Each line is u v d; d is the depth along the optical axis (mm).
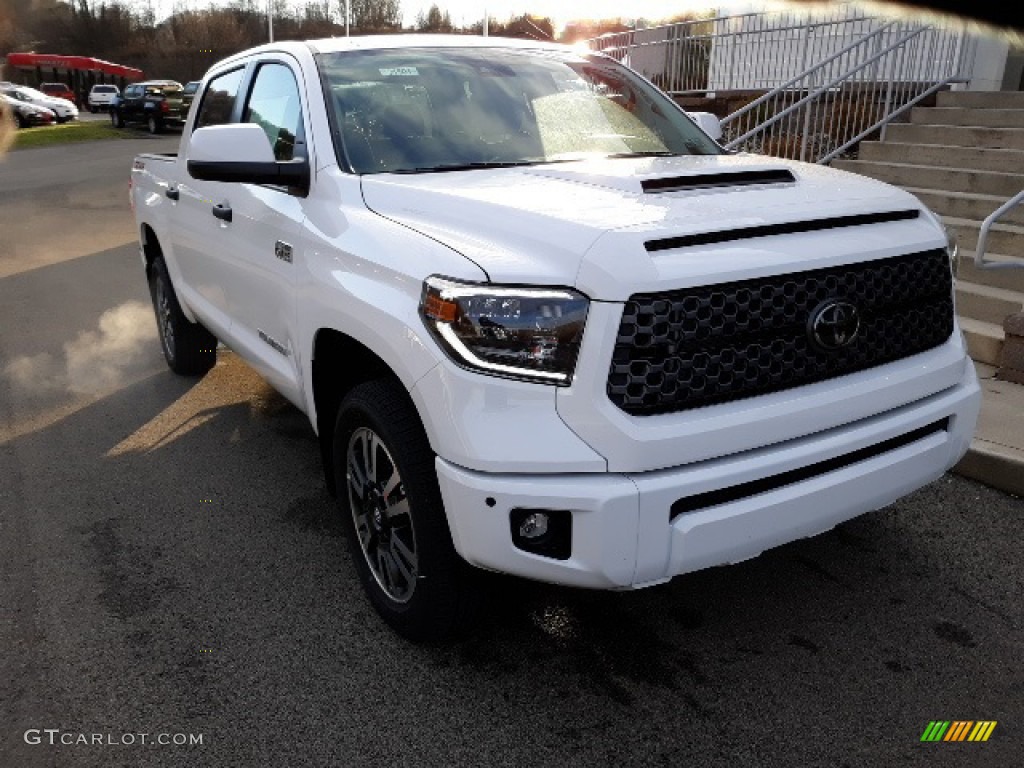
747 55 11500
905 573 3299
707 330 2293
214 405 5293
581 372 2203
